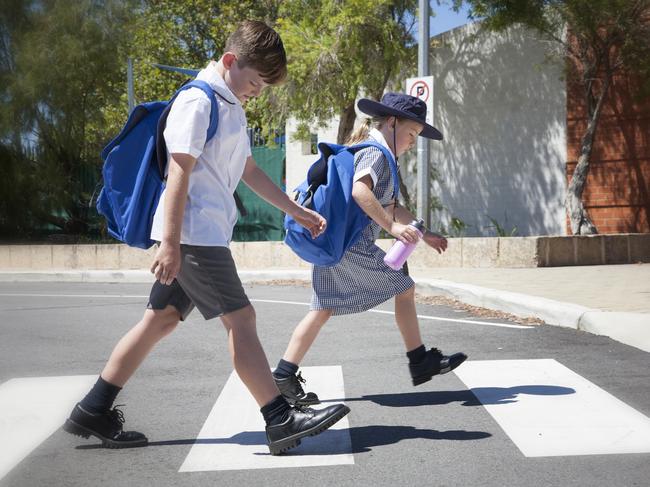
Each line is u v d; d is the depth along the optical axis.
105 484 3.44
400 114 4.70
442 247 4.86
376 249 4.75
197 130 3.58
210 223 3.70
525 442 3.84
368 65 17.91
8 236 23.08
